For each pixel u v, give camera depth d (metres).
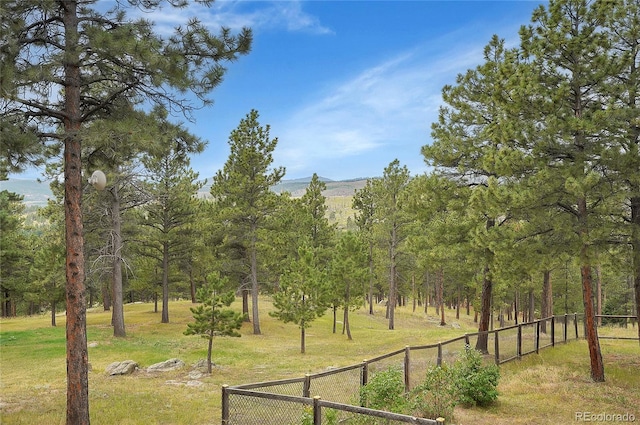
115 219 28.59
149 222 36.06
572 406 11.86
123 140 10.91
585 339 23.48
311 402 7.98
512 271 16.84
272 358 23.38
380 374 10.30
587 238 13.49
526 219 15.22
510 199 14.28
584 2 14.47
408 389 12.09
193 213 37.03
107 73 11.54
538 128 14.43
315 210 49.12
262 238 34.91
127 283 41.41
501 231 15.73
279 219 36.94
